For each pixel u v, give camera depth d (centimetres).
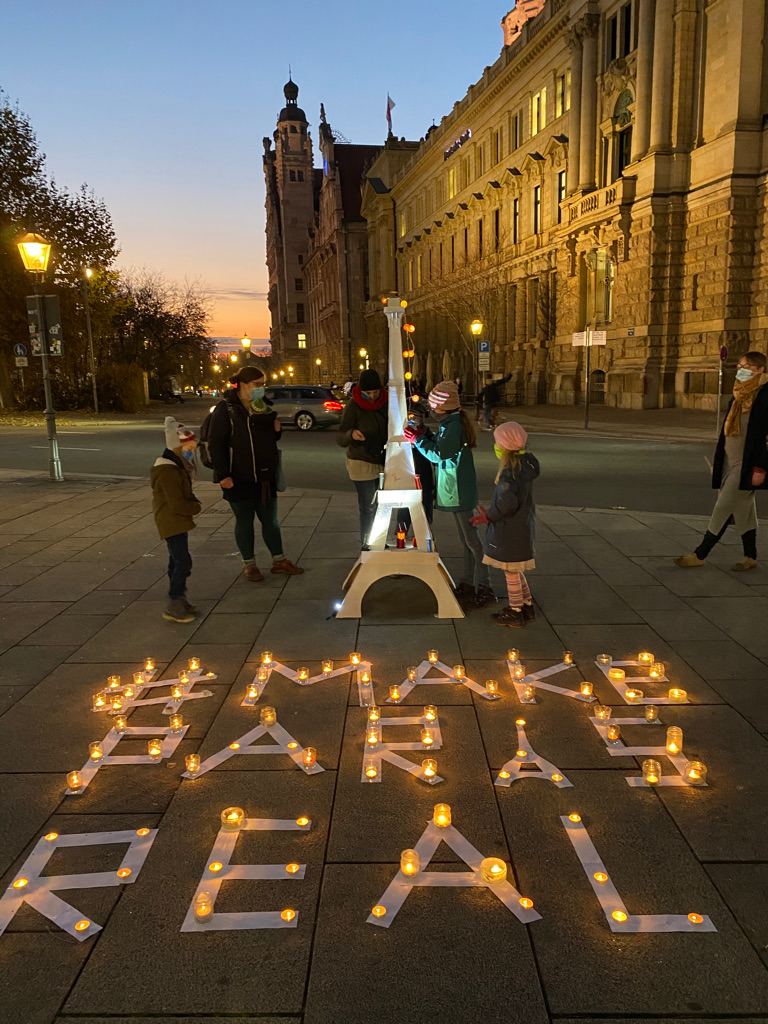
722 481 657
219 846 279
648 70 2984
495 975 218
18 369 4147
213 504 1065
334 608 568
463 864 268
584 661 459
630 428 2381
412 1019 203
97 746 342
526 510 504
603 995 211
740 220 2703
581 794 313
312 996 211
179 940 233
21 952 229
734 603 570
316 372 11894
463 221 5422
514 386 4444
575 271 3675
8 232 3497
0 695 420
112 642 504
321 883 259
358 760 344
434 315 6291
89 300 4084
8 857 277
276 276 14675
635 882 259
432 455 552
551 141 3859
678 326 3039
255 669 454
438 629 519
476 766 337
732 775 328
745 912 244
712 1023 202
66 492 1200
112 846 282
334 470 1511
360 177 9800
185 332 6431
